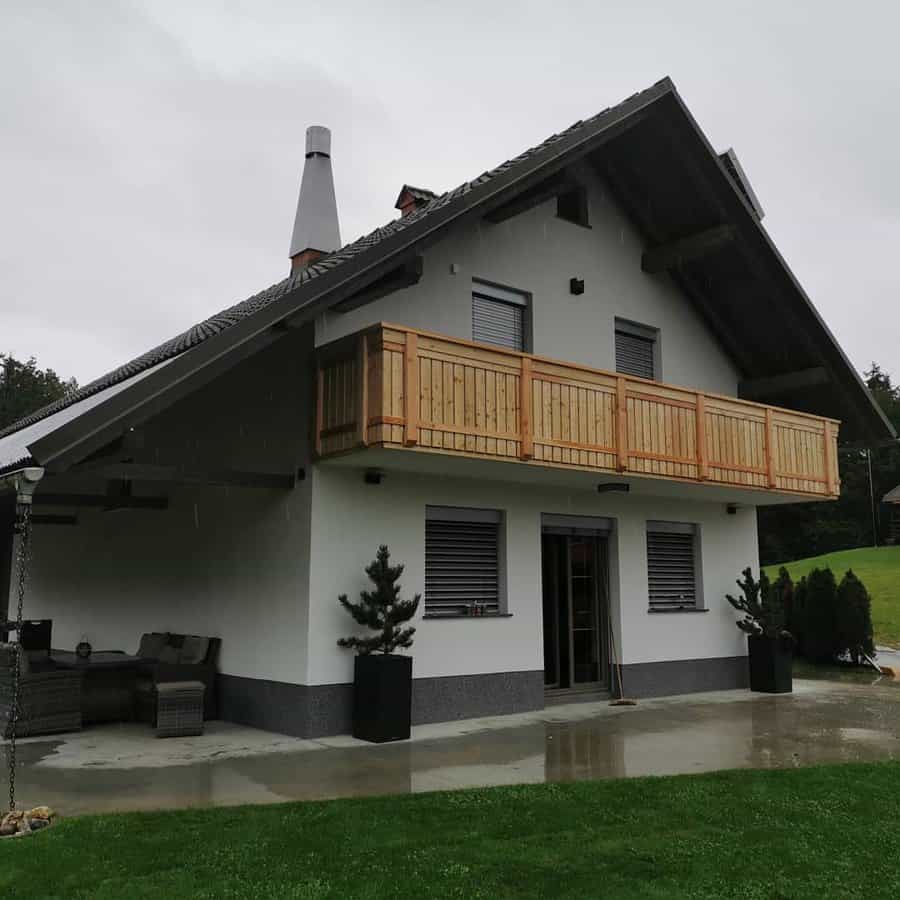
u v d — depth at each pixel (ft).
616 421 36.65
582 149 37.11
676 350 48.47
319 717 32.09
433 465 33.65
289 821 19.95
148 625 43.65
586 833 19.40
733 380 51.83
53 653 43.45
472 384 31.83
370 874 16.57
